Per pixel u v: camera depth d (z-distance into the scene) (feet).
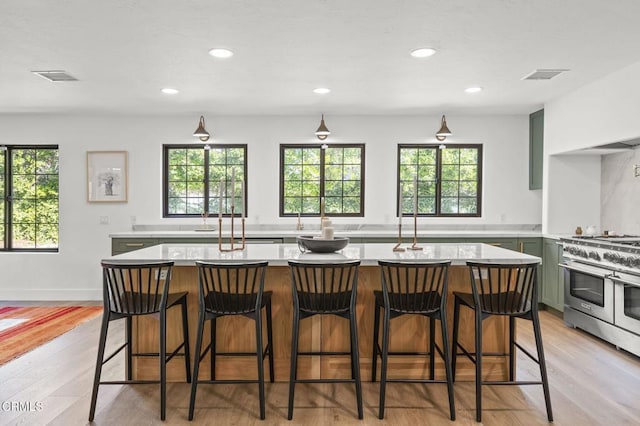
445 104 15.84
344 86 13.48
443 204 18.20
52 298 17.80
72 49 10.25
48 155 18.33
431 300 8.05
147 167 17.93
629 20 8.66
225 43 9.92
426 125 17.81
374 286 9.53
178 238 16.12
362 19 8.66
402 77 12.56
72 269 17.87
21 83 13.08
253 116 17.87
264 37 9.56
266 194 17.95
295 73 12.17
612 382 9.37
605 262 11.73
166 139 17.94
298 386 9.23
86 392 8.84
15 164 18.30
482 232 16.42
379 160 17.88
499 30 9.18
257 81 12.97
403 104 15.88
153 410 8.11
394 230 17.71
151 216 17.94
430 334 9.41
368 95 14.58
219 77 12.55
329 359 9.55
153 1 7.87
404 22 8.79
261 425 7.56
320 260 8.33
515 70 11.87
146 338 9.54
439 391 8.97
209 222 18.02
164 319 7.82
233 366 9.53
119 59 10.97
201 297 7.85
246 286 8.66
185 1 7.86
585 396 8.70
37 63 11.24
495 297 8.73
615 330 11.32
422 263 7.84
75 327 13.56
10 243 18.29
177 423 7.63
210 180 18.24
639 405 8.32
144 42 9.83
